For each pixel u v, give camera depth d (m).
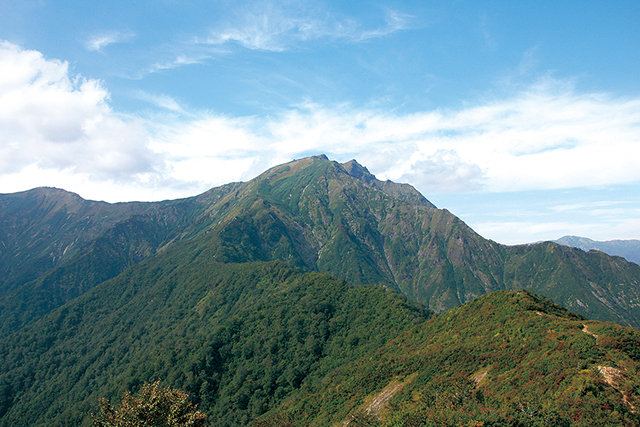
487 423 47.62
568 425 44.34
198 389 128.25
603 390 47.22
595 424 42.62
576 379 50.91
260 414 113.06
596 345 56.12
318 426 84.00
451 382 66.12
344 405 87.38
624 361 51.56
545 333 69.56
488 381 64.19
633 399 45.03
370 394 85.31
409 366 86.69
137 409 44.56
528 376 58.16
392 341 114.50
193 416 46.94
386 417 68.06
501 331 80.19
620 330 57.94
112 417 44.66
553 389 51.94
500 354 70.38
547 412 47.12
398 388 80.00
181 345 159.75
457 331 93.56
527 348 67.62
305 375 126.69
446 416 51.91
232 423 111.56
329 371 122.62
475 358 73.88
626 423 41.91
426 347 93.75
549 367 57.19
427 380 75.44
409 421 56.38
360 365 108.00
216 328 155.75
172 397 48.12
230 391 125.12
